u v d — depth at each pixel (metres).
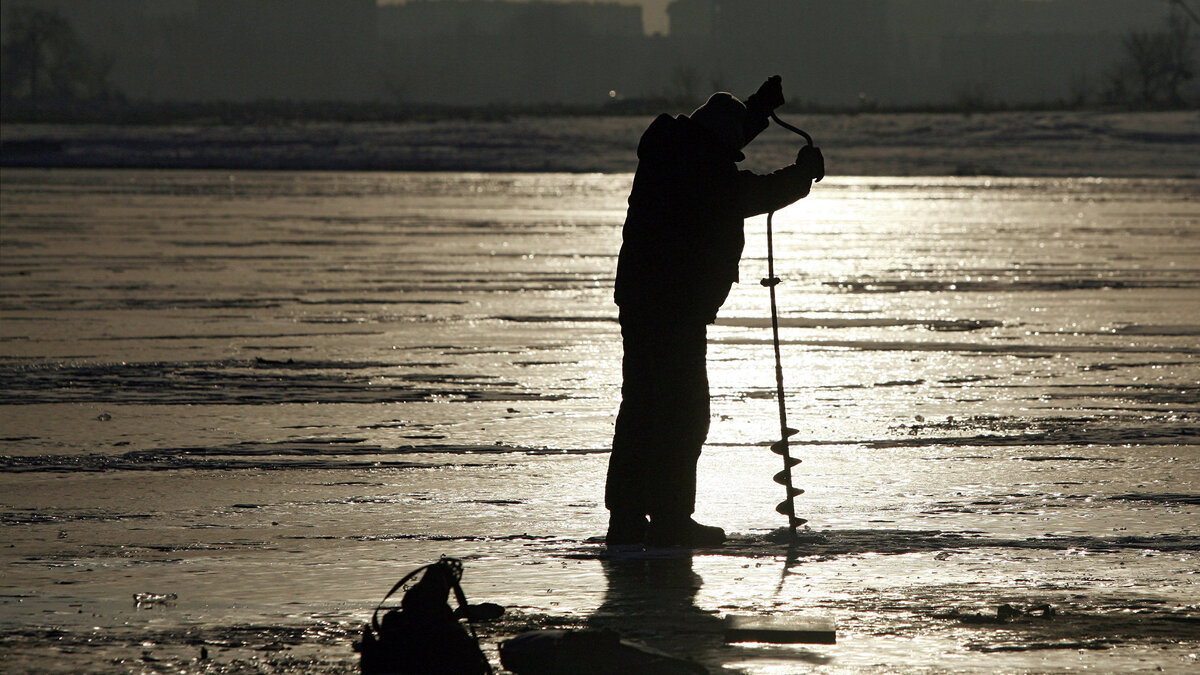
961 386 37.28
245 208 113.44
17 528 21.72
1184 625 16.25
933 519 22.33
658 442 20.64
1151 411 33.41
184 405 34.00
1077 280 65.94
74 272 66.88
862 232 94.88
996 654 15.07
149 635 15.80
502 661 14.50
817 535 21.23
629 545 20.59
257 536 21.17
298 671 14.52
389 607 17.02
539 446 28.89
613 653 14.25
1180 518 22.34
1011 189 144.25
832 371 39.84
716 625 16.25
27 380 37.66
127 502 23.66
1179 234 92.44
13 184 145.00
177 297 57.91
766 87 21.56
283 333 47.75
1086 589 17.95
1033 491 24.48
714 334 48.00
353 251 78.88
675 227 20.66
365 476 25.91
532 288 62.22
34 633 15.87
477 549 20.38
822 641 15.52
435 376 38.72
